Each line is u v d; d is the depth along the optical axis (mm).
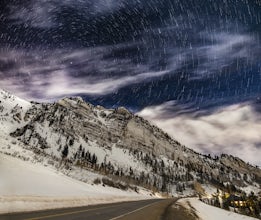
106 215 16859
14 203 14742
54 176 34188
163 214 22516
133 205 30500
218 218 23391
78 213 15938
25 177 24766
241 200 54125
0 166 25469
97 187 52031
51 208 16859
